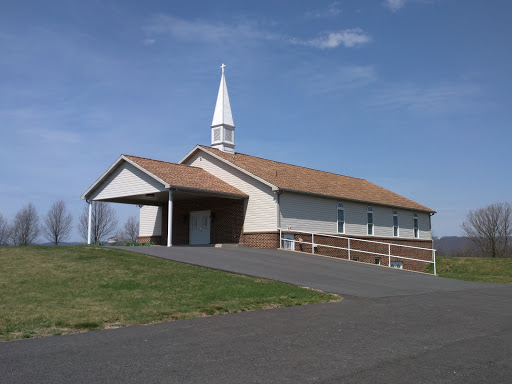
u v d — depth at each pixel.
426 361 6.79
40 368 6.12
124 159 26.23
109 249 20.94
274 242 25.20
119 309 10.34
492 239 56.25
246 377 5.89
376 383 5.77
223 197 26.50
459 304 12.86
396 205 34.97
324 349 7.33
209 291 13.08
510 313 11.40
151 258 18.84
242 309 10.95
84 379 5.69
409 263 35.94
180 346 7.35
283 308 11.34
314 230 27.66
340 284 16.08
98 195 27.81
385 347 7.57
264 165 30.33
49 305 10.60
